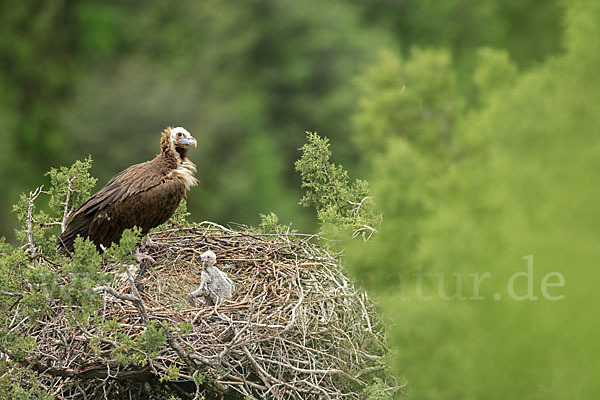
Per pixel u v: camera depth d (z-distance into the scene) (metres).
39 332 12.14
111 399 12.66
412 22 51.09
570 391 9.42
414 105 10.52
